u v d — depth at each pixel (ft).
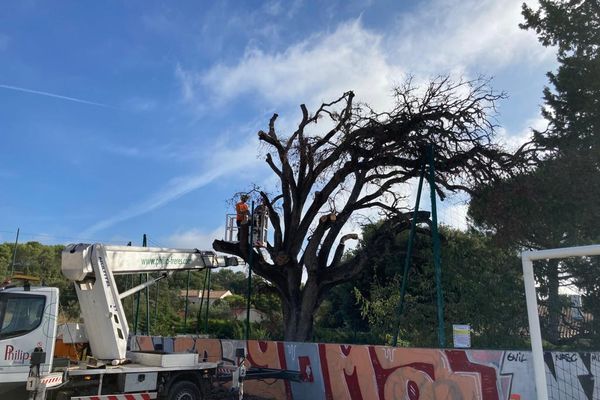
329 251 69.56
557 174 53.72
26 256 129.49
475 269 60.75
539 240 56.54
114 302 36.37
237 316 156.66
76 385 32.60
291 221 68.54
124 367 34.78
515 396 31.40
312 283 67.36
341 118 66.13
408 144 59.31
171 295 143.33
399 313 48.49
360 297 78.79
